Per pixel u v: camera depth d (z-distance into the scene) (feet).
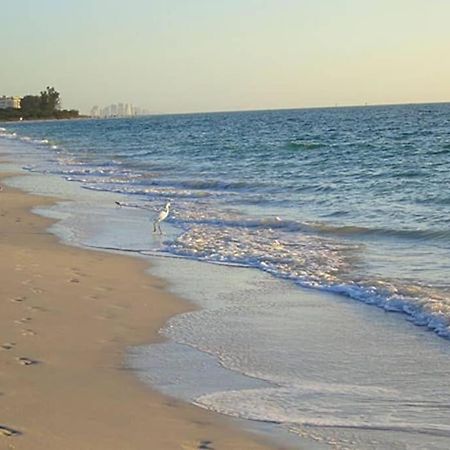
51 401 22.03
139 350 28.19
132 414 21.20
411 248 50.19
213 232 59.31
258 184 94.79
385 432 20.22
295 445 19.25
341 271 43.62
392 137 203.92
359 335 30.45
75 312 33.55
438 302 34.27
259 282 41.47
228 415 21.43
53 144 256.93
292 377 25.23
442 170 103.86
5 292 36.78
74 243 54.80
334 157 138.82
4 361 25.95
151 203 81.10
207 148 186.39
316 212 69.72
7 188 101.30
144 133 331.77
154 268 45.44
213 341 29.71
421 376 25.12
